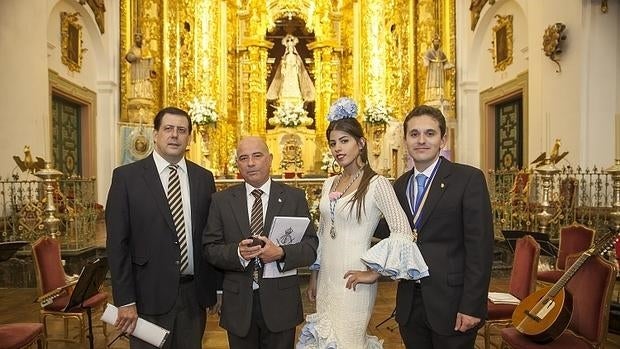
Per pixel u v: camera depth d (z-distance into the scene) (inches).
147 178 114.9
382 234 112.8
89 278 147.6
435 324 101.0
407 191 110.3
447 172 105.4
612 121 314.7
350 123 105.7
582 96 314.8
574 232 214.7
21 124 334.3
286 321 110.2
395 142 481.1
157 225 113.0
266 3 542.6
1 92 312.5
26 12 340.8
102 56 464.1
